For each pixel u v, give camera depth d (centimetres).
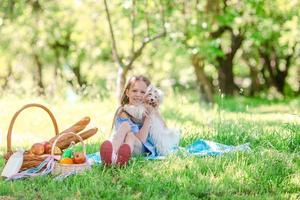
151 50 2606
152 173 693
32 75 2772
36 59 2630
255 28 2212
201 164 720
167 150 798
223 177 684
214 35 2520
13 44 2495
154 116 802
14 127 1212
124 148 717
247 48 3088
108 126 1247
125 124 768
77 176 680
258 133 916
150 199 607
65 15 2303
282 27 2305
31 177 689
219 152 793
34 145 725
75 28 2308
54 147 720
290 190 665
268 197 631
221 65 2914
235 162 739
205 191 640
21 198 616
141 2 1662
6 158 728
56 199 611
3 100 1686
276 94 3272
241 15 2112
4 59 2658
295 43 2895
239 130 930
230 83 2941
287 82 3469
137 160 749
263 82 3338
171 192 638
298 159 772
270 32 2236
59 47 2639
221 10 1898
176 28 1766
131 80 813
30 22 2342
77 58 2750
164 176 682
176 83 3073
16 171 689
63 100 1769
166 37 1719
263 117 1542
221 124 993
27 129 1190
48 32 2395
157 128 795
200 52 1889
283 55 3155
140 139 782
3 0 2314
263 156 752
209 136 935
